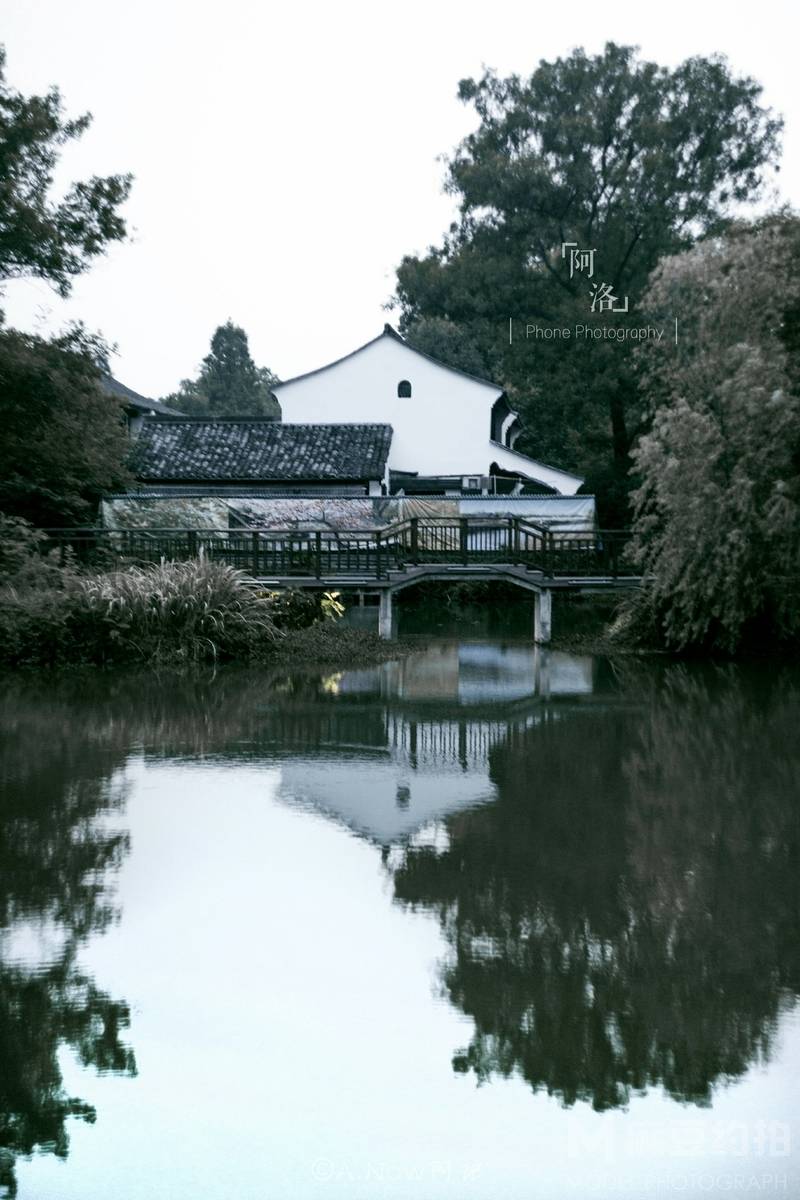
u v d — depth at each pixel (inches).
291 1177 178.4
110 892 290.4
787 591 716.7
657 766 426.6
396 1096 199.2
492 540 1167.6
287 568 849.5
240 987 237.8
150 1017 225.6
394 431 1592.0
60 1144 186.5
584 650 795.4
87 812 361.4
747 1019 224.7
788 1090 201.3
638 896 288.4
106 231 846.5
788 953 254.4
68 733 486.3
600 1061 211.0
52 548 853.2
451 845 327.9
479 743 469.7
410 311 2121.1
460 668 709.3
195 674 668.7
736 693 602.9
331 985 239.0
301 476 1261.1
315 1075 205.9
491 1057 210.7
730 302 708.0
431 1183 175.8
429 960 250.5
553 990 237.1
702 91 1706.4
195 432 1354.6
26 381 816.9
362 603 1232.8
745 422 678.5
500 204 1739.7
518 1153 184.4
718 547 676.1
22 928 267.0
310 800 377.1
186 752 449.7
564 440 2027.6
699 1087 201.6
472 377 1578.5
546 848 328.2
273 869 308.2
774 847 328.2
